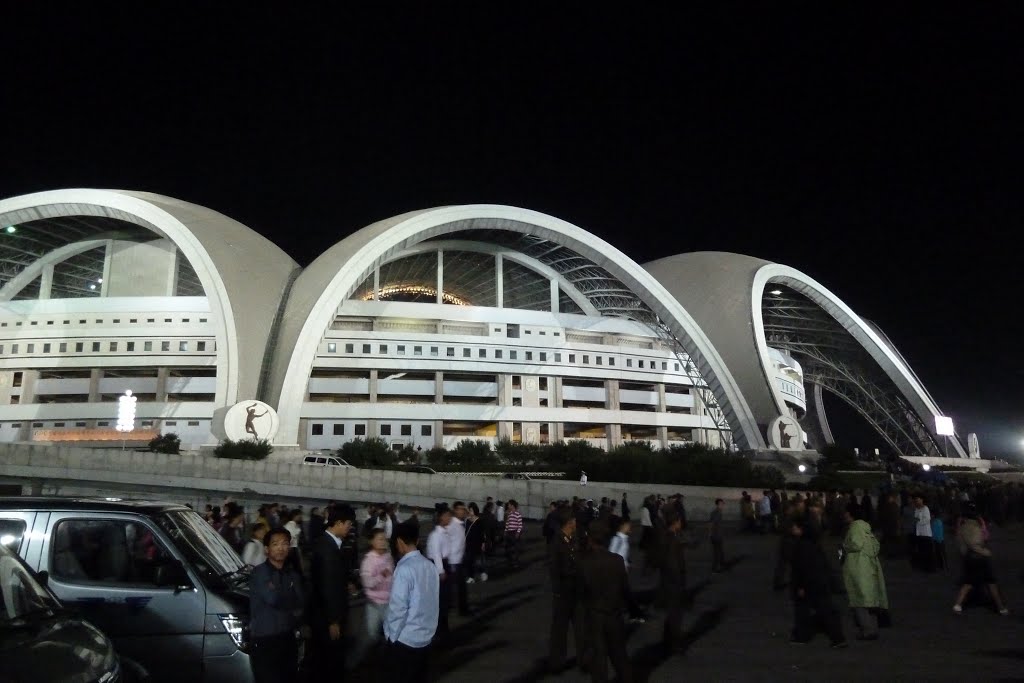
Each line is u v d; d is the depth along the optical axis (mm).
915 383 74250
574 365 66250
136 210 55281
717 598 15539
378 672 9484
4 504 7840
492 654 10609
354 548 15312
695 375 70875
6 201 53844
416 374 63094
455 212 59656
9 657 4277
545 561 23172
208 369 59625
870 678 8945
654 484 41281
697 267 71688
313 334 55406
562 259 69438
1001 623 12484
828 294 71438
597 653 8133
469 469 49750
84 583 7434
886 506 22891
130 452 36125
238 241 61844
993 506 31547
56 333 58250
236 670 7285
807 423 101188
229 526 13586
